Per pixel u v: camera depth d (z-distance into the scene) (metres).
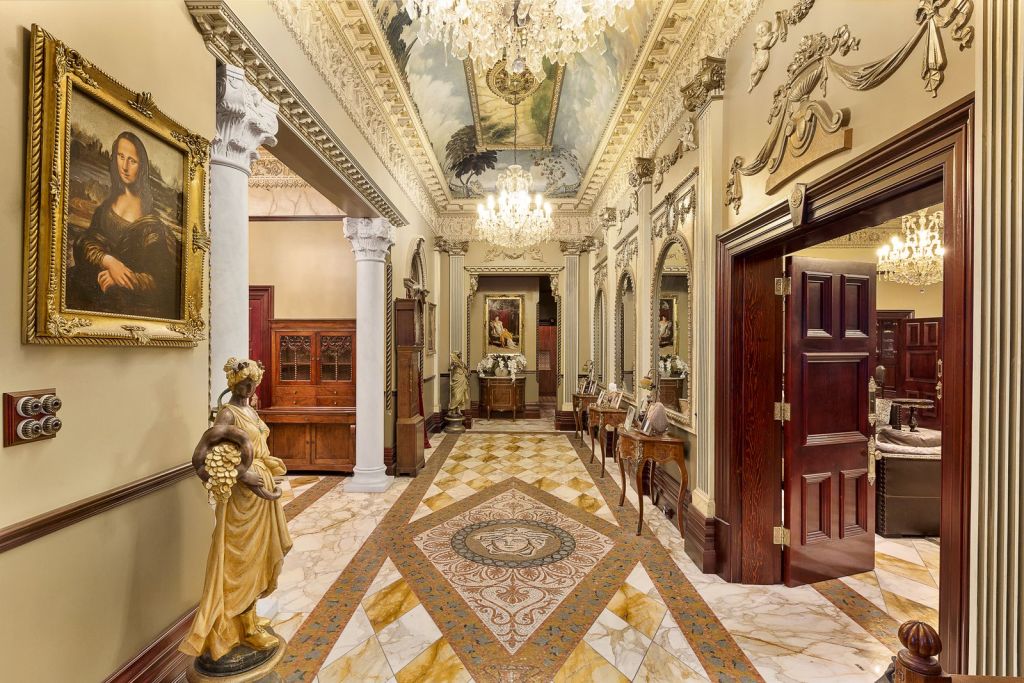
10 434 1.30
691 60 3.80
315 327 6.00
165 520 1.92
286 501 4.82
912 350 7.93
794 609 2.81
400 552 3.61
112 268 1.61
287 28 2.87
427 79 5.64
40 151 1.35
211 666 1.79
